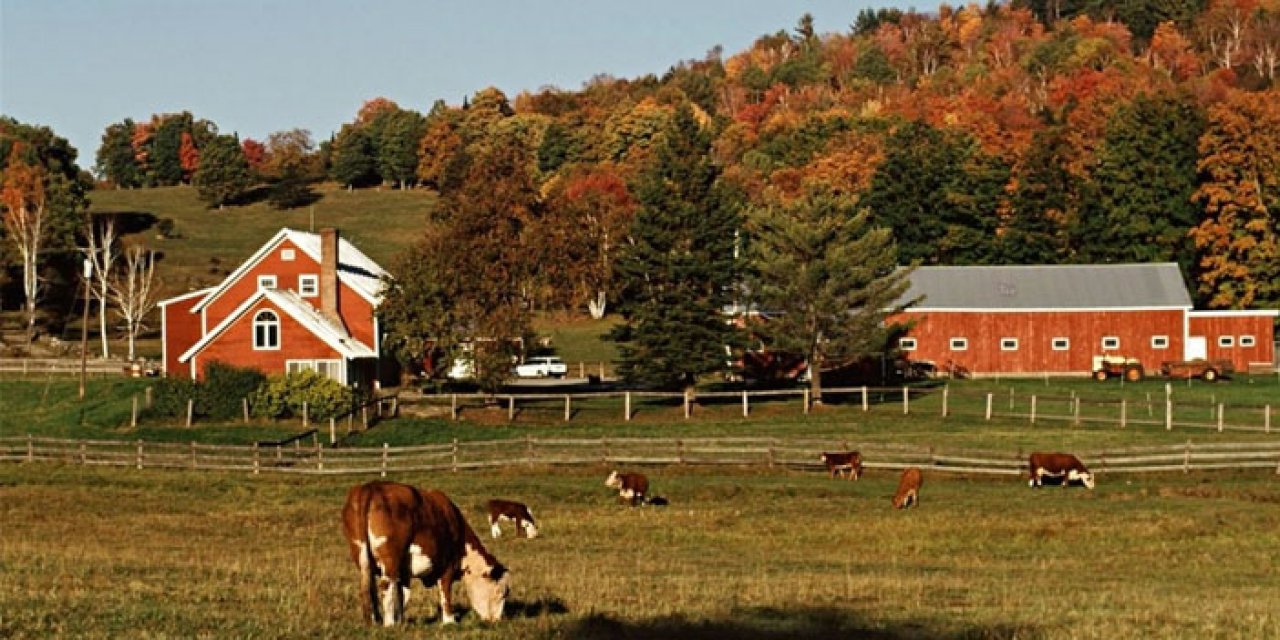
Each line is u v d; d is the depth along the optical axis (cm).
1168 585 2845
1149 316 8394
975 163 11500
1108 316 8400
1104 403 6219
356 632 1850
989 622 2203
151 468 5003
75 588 2312
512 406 6306
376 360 7431
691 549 3381
